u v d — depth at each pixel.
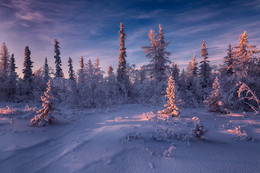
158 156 3.50
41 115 6.66
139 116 8.98
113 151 3.77
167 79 18.39
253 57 14.66
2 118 7.29
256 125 6.52
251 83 12.56
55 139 5.02
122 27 24.02
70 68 38.84
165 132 5.29
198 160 3.29
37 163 3.33
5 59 30.69
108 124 6.75
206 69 21.58
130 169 2.99
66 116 9.07
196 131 4.70
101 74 14.49
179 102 8.97
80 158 3.47
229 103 11.49
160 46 20.75
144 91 19.17
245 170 2.87
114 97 16.83
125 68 23.56
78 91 13.95
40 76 21.53
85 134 5.34
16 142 4.47
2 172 2.95
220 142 4.52
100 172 2.90
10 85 20.27
